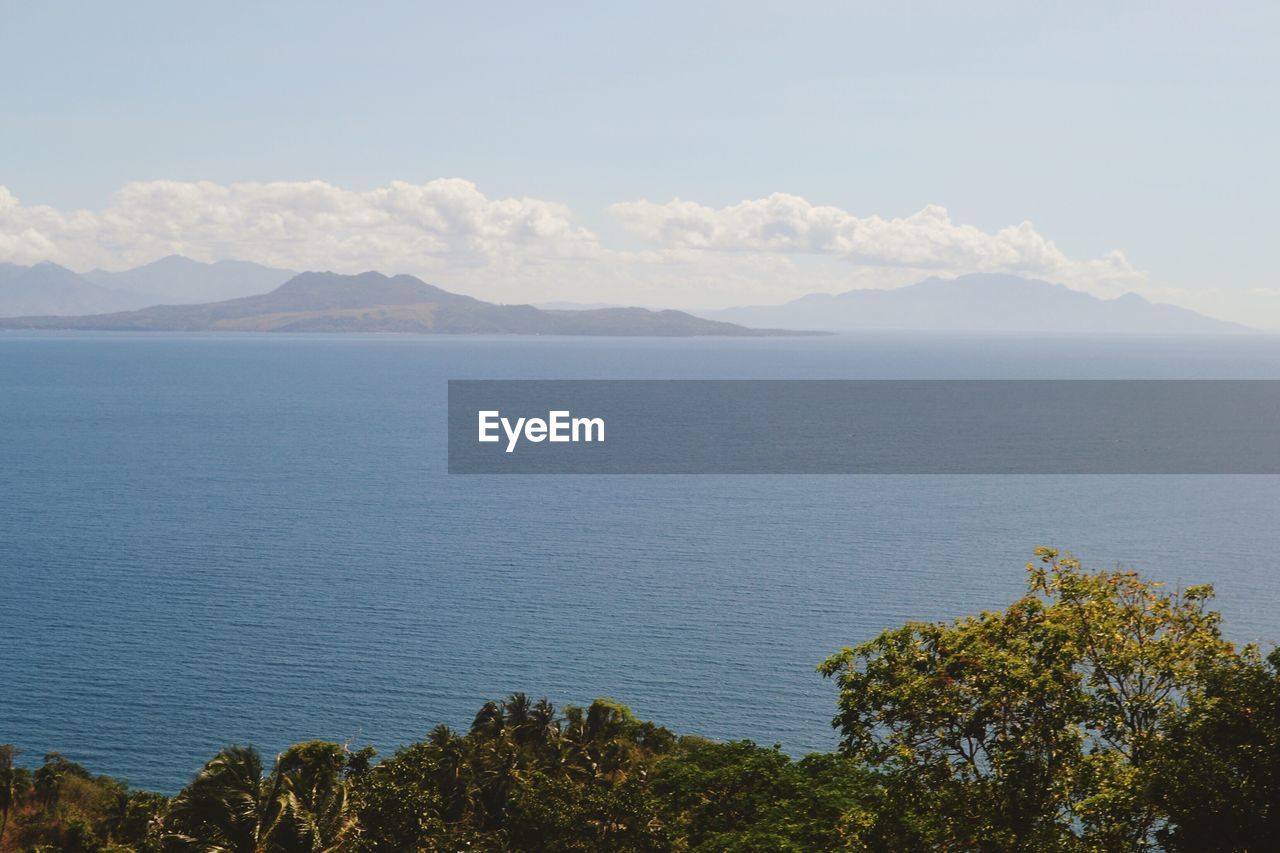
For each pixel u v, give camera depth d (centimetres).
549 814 5303
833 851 4047
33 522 19462
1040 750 2662
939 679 2827
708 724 9556
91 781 7738
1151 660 2658
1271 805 2231
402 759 6069
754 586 14825
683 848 4850
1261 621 12950
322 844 4556
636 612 13350
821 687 10531
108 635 12181
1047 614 2820
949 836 2831
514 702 7506
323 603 13712
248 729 9438
